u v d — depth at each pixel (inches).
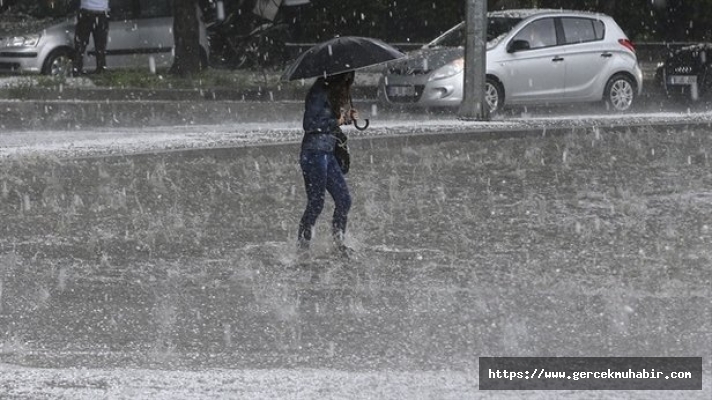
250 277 896.9
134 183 1321.4
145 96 2215.8
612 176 1366.9
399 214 1144.8
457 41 2153.1
